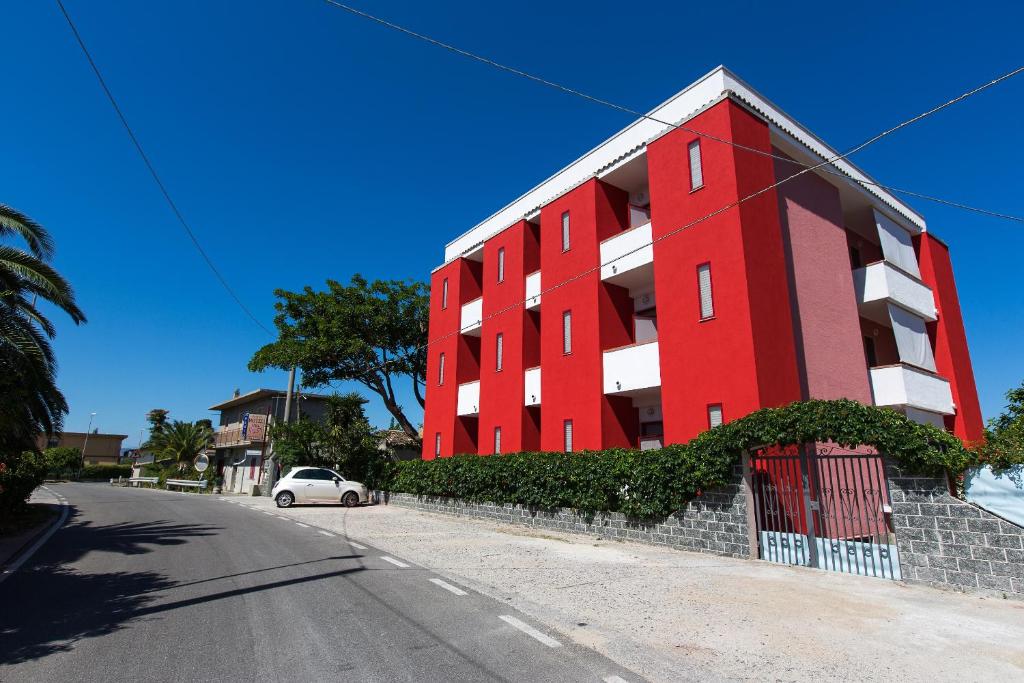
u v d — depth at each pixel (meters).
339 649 5.18
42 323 15.08
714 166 14.07
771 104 15.67
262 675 4.56
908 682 4.53
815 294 15.16
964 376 18.83
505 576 8.53
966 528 7.36
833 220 16.78
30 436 15.18
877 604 6.81
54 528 14.22
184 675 4.57
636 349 15.38
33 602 6.90
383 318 28.06
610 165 17.36
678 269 14.39
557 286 18.42
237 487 39.81
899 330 16.58
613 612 6.52
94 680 4.49
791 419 9.16
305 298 28.36
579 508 13.30
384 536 13.11
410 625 5.95
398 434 31.62
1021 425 7.72
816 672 4.72
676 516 11.11
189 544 11.48
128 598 7.08
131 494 29.92
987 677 4.63
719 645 5.38
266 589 7.56
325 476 22.05
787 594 7.34
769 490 9.81
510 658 4.98
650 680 4.55
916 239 19.92
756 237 13.48
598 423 16.12
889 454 8.09
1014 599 6.88
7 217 13.33
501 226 22.28
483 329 21.89
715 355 13.14
